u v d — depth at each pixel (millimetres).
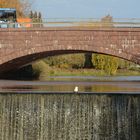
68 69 120625
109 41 70000
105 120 42500
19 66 86375
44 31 71250
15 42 72000
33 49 71812
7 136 43469
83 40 70438
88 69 122188
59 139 43094
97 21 71000
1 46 72312
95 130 42594
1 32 72125
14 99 43438
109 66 118625
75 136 42875
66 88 62156
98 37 70125
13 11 82688
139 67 125625
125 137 42219
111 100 42375
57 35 71000
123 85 69938
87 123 42719
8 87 62938
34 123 43281
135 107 42031
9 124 43500
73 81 81688
